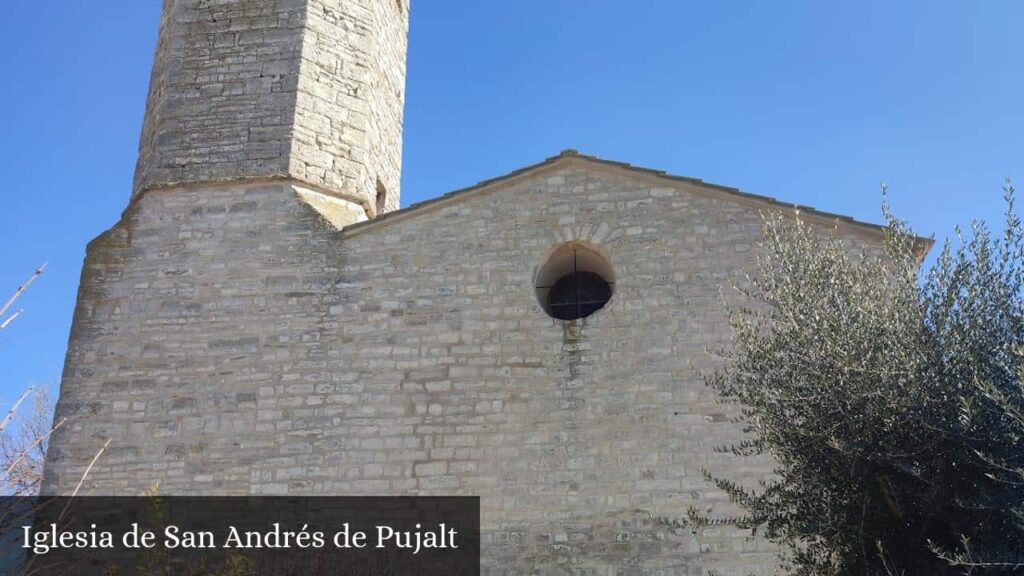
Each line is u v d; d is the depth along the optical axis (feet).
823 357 30.35
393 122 62.23
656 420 43.45
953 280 30.32
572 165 49.32
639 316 45.57
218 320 48.65
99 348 48.67
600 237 47.55
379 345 46.98
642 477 42.52
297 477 44.88
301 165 52.37
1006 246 30.32
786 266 33.60
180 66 55.31
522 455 43.80
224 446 45.96
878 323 30.19
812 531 29.89
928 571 28.68
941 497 28.53
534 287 47.21
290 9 55.93
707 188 47.47
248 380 47.11
